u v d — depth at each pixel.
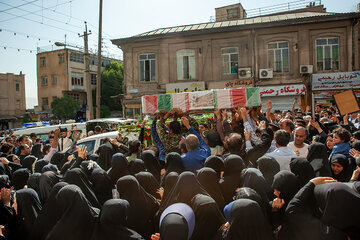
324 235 2.33
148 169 4.39
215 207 2.66
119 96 22.03
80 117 28.64
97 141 7.30
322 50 17.83
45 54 40.41
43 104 40.75
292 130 5.63
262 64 18.72
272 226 2.70
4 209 3.24
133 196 3.12
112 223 2.56
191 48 19.97
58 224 2.70
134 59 21.20
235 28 18.66
